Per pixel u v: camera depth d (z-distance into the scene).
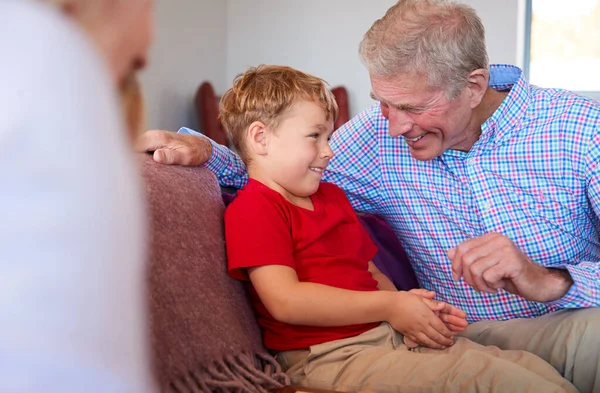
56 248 0.34
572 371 1.11
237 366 0.94
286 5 3.89
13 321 0.33
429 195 1.42
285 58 3.93
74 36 0.35
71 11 0.37
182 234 0.95
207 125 3.27
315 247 1.19
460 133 1.31
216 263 1.04
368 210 1.55
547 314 1.24
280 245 1.10
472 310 1.41
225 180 1.36
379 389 1.02
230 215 1.12
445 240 1.42
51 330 0.33
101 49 0.38
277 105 1.21
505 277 1.10
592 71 3.83
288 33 3.91
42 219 0.33
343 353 1.09
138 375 0.37
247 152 1.27
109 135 0.36
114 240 0.36
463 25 1.20
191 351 0.85
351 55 3.86
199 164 1.20
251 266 1.07
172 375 0.80
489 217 1.35
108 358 0.35
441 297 1.46
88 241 0.34
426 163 1.41
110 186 0.36
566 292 1.14
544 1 3.80
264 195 1.17
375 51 1.21
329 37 3.87
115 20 0.39
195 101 3.37
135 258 0.38
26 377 0.33
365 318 1.13
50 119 0.34
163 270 0.85
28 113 0.33
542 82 3.88
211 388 0.88
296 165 1.22
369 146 1.48
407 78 1.19
